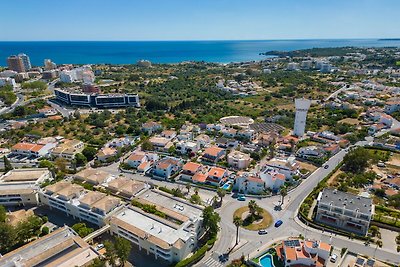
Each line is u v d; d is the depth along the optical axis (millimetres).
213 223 123688
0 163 199750
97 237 128000
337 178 178125
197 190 168375
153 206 136000
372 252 120375
